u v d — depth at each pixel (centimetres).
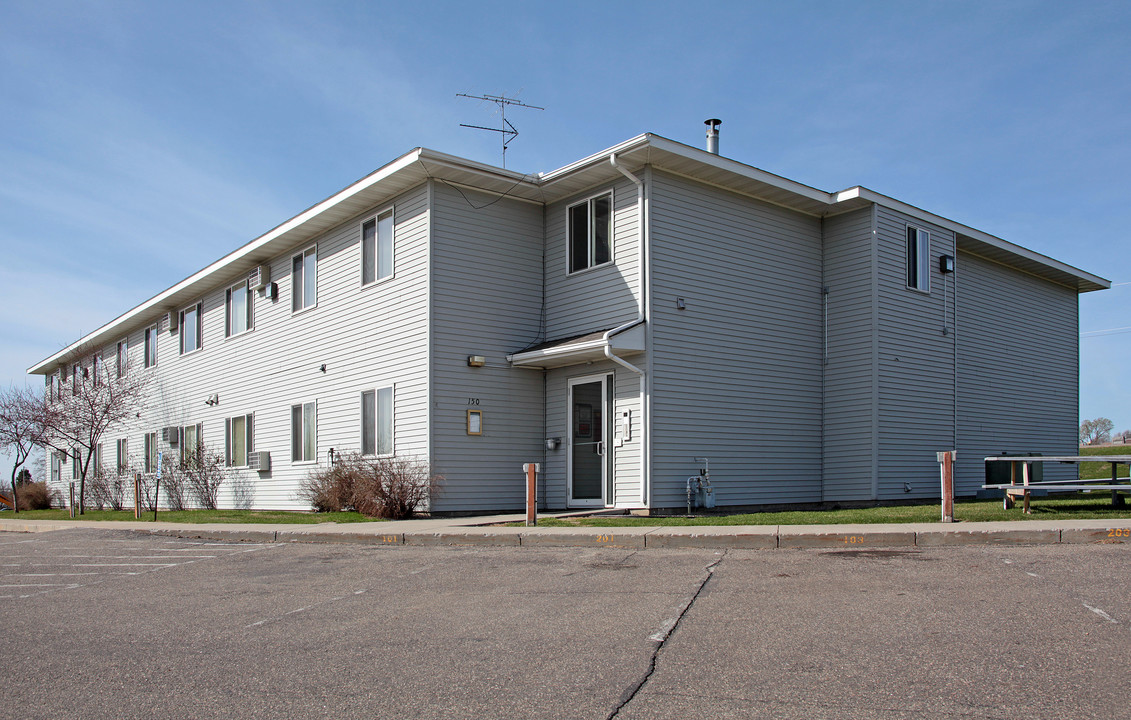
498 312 1681
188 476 2447
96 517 2122
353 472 1684
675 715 459
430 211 1609
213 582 945
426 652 602
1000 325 2192
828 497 1750
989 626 609
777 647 576
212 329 2484
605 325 1595
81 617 777
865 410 1708
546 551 1069
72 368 3538
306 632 679
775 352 1706
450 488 1580
